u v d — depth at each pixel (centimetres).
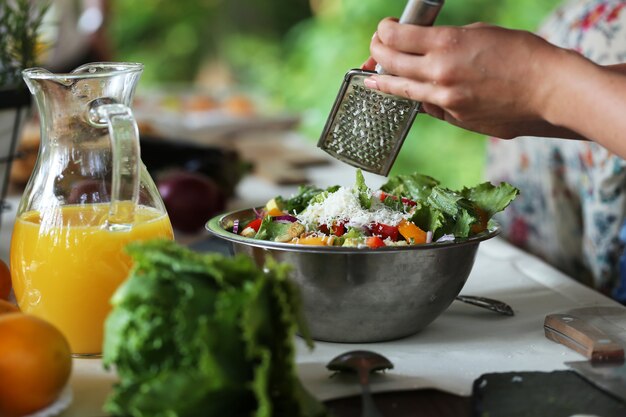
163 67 741
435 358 100
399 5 589
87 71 103
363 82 106
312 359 100
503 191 114
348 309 102
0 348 80
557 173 197
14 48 139
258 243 100
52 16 325
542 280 134
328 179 219
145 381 76
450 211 107
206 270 75
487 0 538
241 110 306
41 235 99
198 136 272
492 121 101
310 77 618
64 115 100
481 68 93
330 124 111
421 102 107
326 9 649
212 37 743
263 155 248
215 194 177
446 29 94
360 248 96
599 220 180
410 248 97
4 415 82
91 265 98
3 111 137
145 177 108
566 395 88
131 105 103
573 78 94
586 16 191
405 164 537
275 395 78
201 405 74
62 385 85
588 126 95
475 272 138
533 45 94
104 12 339
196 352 74
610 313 115
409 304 103
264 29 736
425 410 86
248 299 74
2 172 143
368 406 83
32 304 101
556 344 104
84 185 100
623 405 85
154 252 77
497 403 86
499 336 108
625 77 94
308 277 100
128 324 76
